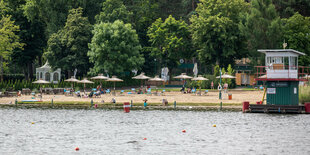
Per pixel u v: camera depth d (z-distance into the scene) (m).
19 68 195.75
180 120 78.50
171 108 97.44
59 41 155.25
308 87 94.62
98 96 119.12
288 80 83.56
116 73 167.88
